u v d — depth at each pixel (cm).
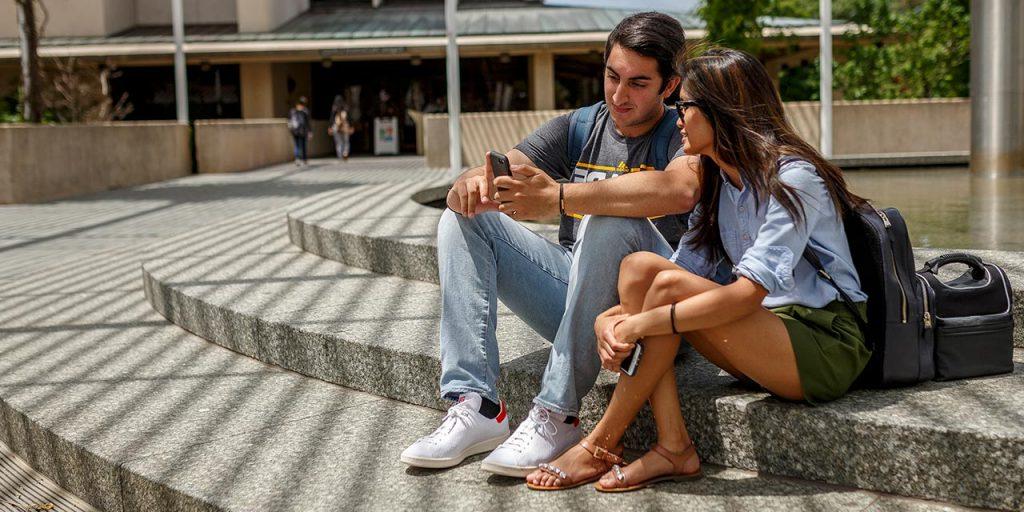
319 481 262
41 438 323
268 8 2550
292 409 332
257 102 2547
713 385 269
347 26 2627
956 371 258
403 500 247
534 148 300
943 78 1784
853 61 1959
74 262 730
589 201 254
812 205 234
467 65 2711
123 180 1584
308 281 488
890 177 1013
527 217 263
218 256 596
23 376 390
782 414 245
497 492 250
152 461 283
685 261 267
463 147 1727
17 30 2494
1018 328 303
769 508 229
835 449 238
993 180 942
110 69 2411
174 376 383
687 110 242
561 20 2586
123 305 540
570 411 258
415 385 330
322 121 2761
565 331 257
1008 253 359
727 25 1753
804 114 1577
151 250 655
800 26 2228
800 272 246
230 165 1916
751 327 235
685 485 247
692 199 255
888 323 247
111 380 379
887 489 232
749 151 236
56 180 1380
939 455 224
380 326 374
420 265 475
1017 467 215
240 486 260
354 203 719
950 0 1775
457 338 275
